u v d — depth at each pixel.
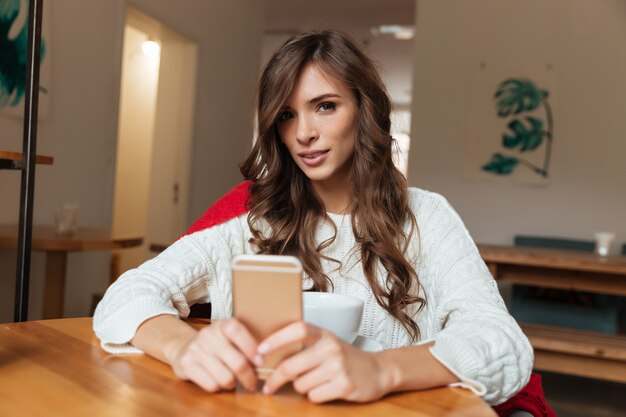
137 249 5.30
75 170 3.34
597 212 4.46
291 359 0.63
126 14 3.84
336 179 1.13
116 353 0.81
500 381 0.76
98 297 2.85
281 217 1.16
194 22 4.61
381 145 1.06
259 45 5.83
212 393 0.67
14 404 0.59
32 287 3.06
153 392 0.66
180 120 4.73
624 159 4.41
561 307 3.87
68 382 0.67
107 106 3.60
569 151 4.52
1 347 0.80
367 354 0.68
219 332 0.65
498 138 4.67
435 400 0.69
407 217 1.13
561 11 4.53
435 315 1.03
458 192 4.77
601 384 3.39
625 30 4.40
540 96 4.57
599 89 4.46
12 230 2.66
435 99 4.82
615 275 2.99
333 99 1.01
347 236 1.15
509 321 0.84
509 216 4.66
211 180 5.05
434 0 4.81
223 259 1.11
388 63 8.72
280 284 0.60
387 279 1.10
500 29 4.67
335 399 0.66
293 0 6.48
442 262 1.05
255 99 1.10
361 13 6.79
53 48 3.10
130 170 5.73
